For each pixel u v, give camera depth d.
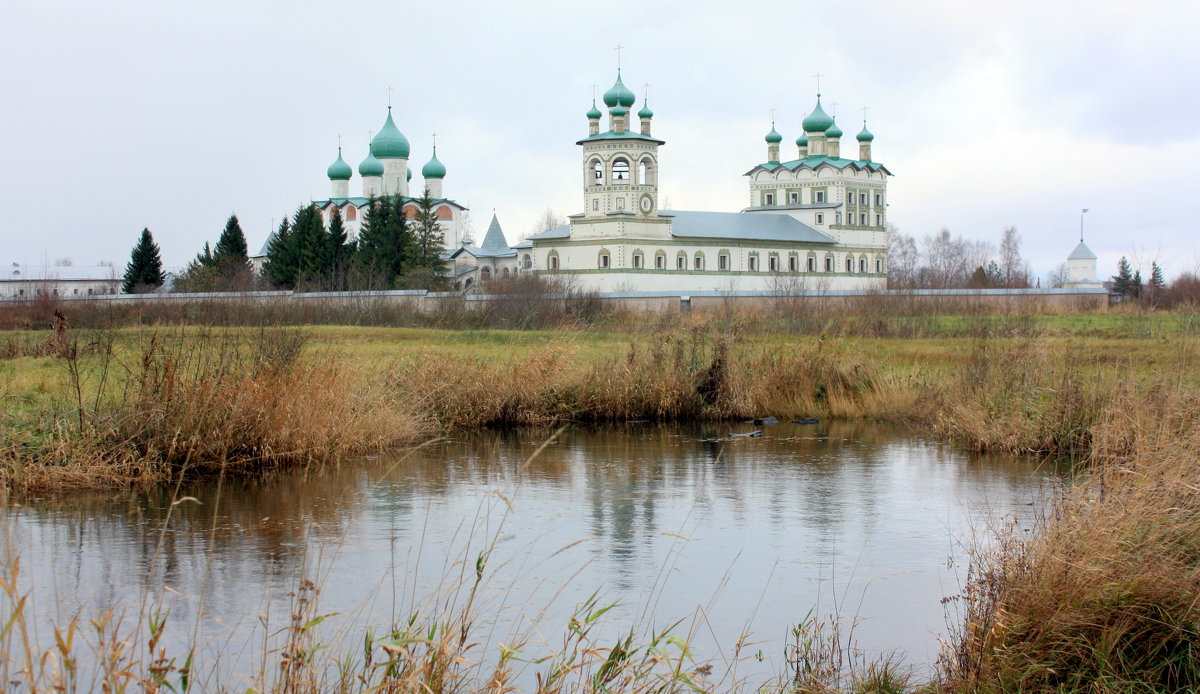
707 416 30.86
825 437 27.50
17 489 18.98
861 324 50.12
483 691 9.45
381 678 10.00
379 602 13.25
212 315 35.72
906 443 26.41
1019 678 10.59
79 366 28.62
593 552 15.97
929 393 30.34
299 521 17.53
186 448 20.97
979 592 12.10
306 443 22.47
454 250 132.50
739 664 11.75
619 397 30.56
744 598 13.93
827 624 12.98
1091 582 11.16
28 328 49.34
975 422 25.52
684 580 14.62
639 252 110.81
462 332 49.91
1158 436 14.59
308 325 47.94
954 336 46.69
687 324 36.88
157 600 12.17
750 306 66.44
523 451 24.92
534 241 116.88
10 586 7.64
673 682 9.73
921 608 13.58
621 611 13.34
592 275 111.56
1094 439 17.64
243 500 19.06
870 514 18.52
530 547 16.20
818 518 18.22
